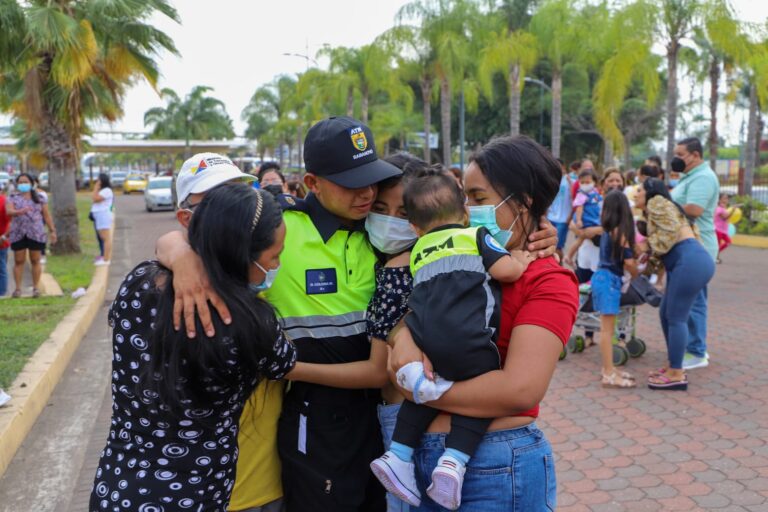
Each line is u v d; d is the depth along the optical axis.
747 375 6.18
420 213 2.09
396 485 2.04
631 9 17.97
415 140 46.50
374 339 2.27
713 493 4.05
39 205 10.04
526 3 31.66
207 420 1.88
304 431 2.34
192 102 49.53
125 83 15.69
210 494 1.93
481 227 2.05
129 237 20.20
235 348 1.80
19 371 6.01
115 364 1.89
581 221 9.29
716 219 12.91
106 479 1.90
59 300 9.69
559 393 5.91
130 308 1.85
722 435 4.87
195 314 1.79
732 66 21.14
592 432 5.03
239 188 1.88
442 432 2.04
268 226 1.84
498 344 2.00
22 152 40.75
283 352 1.95
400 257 2.30
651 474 4.32
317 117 36.12
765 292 10.25
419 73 29.20
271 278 2.25
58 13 11.76
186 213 2.49
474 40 26.89
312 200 2.38
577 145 44.34
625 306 6.38
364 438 2.40
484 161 2.11
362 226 2.40
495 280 2.03
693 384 5.98
